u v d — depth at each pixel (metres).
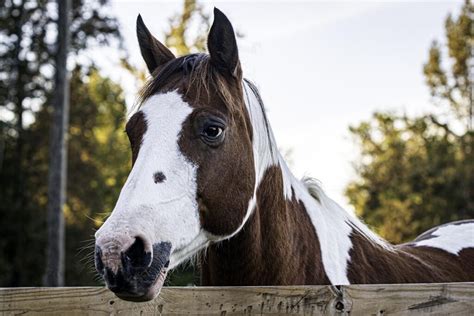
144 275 2.17
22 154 20.95
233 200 2.51
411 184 22.97
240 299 2.40
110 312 2.45
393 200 23.03
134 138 2.44
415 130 25.39
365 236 3.27
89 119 21.86
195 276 3.30
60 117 13.53
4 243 19.80
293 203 2.96
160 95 2.50
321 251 2.95
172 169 2.34
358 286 2.34
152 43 2.95
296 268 2.83
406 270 3.19
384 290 2.32
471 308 2.30
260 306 2.38
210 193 2.43
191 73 2.54
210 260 2.79
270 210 2.77
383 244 3.35
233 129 2.54
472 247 3.81
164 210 2.27
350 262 3.01
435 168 22.67
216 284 2.79
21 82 19.34
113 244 2.10
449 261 3.60
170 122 2.40
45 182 21.11
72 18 15.55
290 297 2.37
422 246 3.76
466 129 24.47
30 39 17.70
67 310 2.46
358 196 25.23
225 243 2.70
